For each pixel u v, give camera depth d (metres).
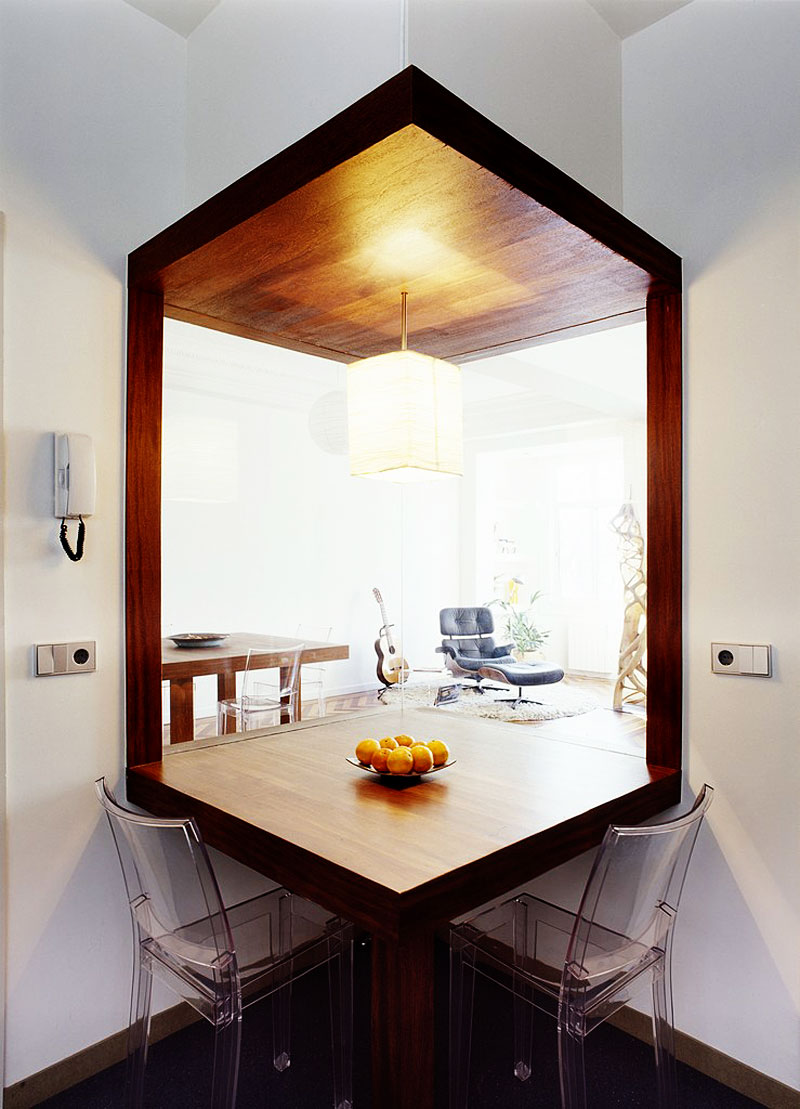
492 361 3.90
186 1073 1.76
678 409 1.81
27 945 1.67
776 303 1.66
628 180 1.94
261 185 1.40
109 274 1.83
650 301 1.88
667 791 1.74
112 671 1.82
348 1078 1.58
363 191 1.32
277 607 5.63
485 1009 2.05
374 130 1.17
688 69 1.83
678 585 1.80
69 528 1.74
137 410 1.85
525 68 1.61
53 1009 1.71
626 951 1.38
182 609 5.07
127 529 1.83
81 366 1.77
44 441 1.70
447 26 1.41
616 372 4.14
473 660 5.70
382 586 6.43
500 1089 1.71
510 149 1.29
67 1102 1.66
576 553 6.81
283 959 1.52
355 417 1.76
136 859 1.42
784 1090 1.63
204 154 1.92
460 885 1.20
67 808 1.74
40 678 1.70
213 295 1.89
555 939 1.55
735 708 1.71
